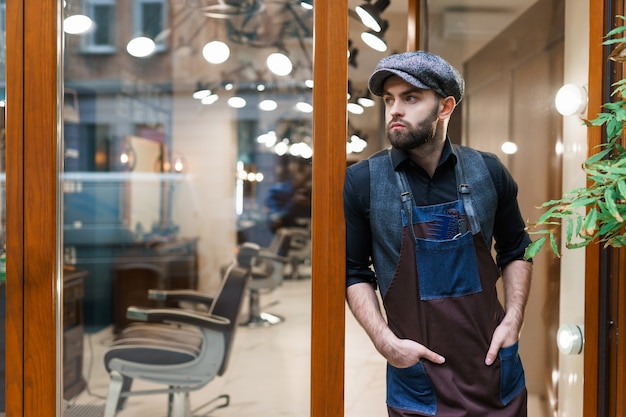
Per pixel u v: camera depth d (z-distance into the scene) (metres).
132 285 4.10
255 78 5.18
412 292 1.31
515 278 1.42
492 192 1.36
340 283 1.46
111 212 4.36
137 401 2.28
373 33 2.67
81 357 2.39
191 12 5.02
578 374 1.60
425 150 1.34
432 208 1.32
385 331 1.33
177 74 5.15
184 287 4.32
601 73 1.49
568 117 1.70
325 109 1.49
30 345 1.52
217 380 2.38
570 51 1.70
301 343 2.63
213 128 5.25
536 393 1.74
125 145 4.73
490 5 2.04
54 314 1.53
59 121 1.55
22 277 1.51
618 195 1.02
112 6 4.62
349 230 1.43
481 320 1.31
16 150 1.51
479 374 1.30
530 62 1.90
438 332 1.29
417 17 2.36
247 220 4.70
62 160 1.57
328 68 1.48
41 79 1.51
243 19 4.97
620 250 1.41
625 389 1.39
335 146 1.48
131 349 2.35
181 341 2.47
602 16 1.49
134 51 4.80
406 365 1.30
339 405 1.49
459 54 2.20
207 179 5.06
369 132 2.84
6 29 1.50
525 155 1.90
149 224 4.62
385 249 1.35
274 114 4.93
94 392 2.26
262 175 4.93
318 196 1.50
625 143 1.37
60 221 1.56
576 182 1.66
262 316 2.86
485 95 2.09
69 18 2.11
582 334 1.53
